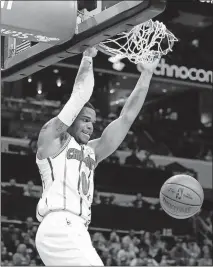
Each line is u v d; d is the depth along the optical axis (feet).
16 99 53.06
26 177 46.01
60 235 11.31
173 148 58.23
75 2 10.86
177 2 41.78
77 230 11.39
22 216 42.75
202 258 43.75
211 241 46.57
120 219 45.44
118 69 40.19
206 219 49.80
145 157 53.21
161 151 57.67
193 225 47.42
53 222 11.42
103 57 40.16
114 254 40.37
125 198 50.03
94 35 12.27
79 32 12.64
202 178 56.80
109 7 12.46
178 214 13.61
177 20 43.75
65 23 10.80
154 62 13.53
